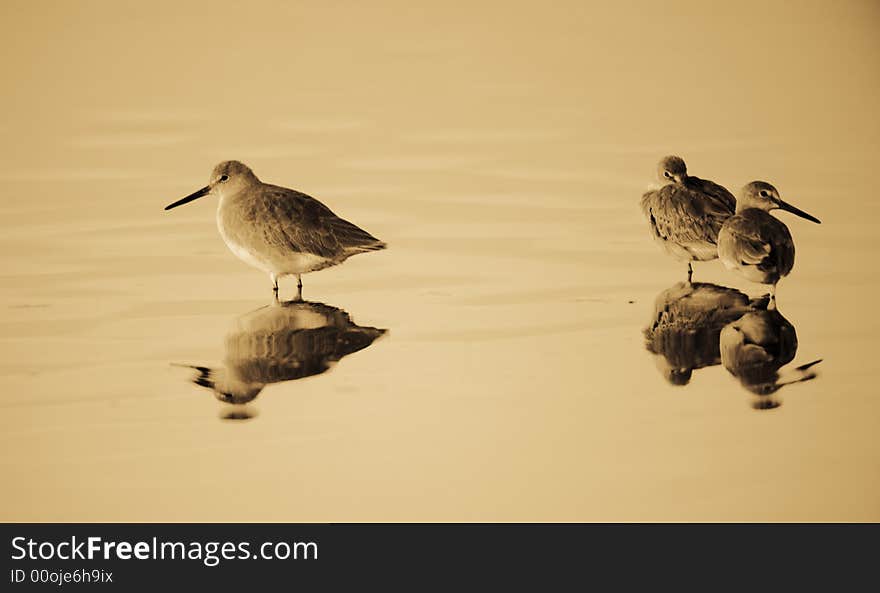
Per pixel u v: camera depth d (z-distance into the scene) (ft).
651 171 60.39
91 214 55.88
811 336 43.98
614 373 41.29
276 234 47.39
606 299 47.34
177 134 65.51
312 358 42.32
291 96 71.26
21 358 42.32
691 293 48.01
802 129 65.36
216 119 67.67
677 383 40.60
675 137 64.59
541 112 68.85
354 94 71.56
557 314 45.96
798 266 50.11
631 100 70.33
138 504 34.24
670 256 51.01
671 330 44.45
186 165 61.46
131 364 41.93
